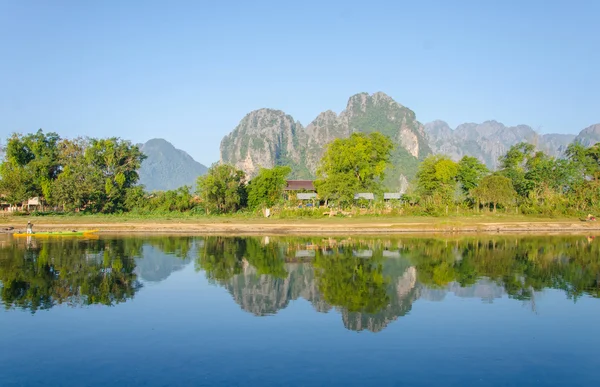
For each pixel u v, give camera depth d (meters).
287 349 16.53
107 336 17.88
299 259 36.03
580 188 77.25
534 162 92.31
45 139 88.88
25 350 16.42
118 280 27.97
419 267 32.66
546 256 37.84
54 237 51.00
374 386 13.62
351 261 35.22
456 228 58.19
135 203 82.19
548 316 20.81
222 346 16.80
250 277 29.11
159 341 17.31
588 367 15.21
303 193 96.06
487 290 25.77
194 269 31.64
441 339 17.69
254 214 73.19
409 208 74.38
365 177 92.00
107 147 89.19
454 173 85.31
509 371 14.82
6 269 31.08
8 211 82.12
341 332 18.42
